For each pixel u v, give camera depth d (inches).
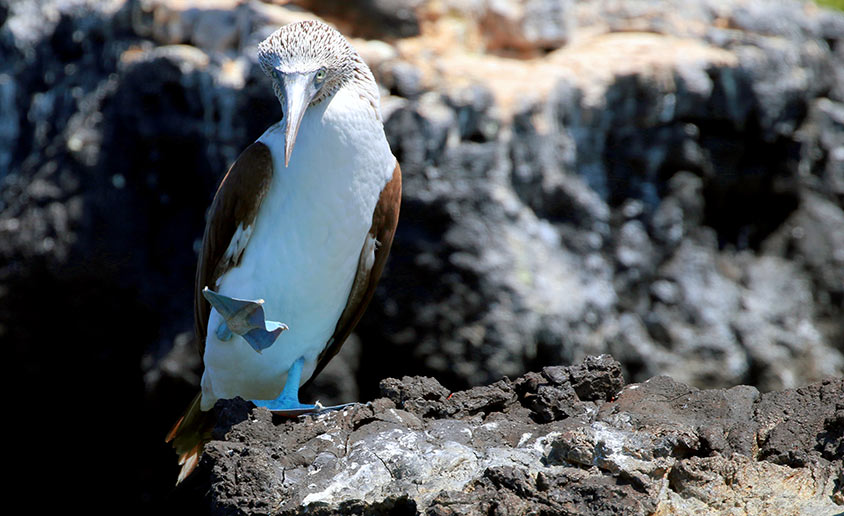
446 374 596.1
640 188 640.4
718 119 643.5
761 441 221.0
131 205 641.6
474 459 216.1
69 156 642.8
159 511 705.6
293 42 249.1
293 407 253.4
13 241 647.1
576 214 617.9
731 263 677.9
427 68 592.1
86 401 697.6
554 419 240.2
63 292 653.3
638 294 645.3
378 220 279.4
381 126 267.1
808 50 679.7
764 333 655.1
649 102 621.0
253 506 203.6
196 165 628.7
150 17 626.8
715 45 670.5
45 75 686.5
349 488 208.7
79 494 735.1
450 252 581.0
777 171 682.2
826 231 687.1
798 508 195.3
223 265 274.8
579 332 610.2
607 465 206.7
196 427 302.2
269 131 266.5
